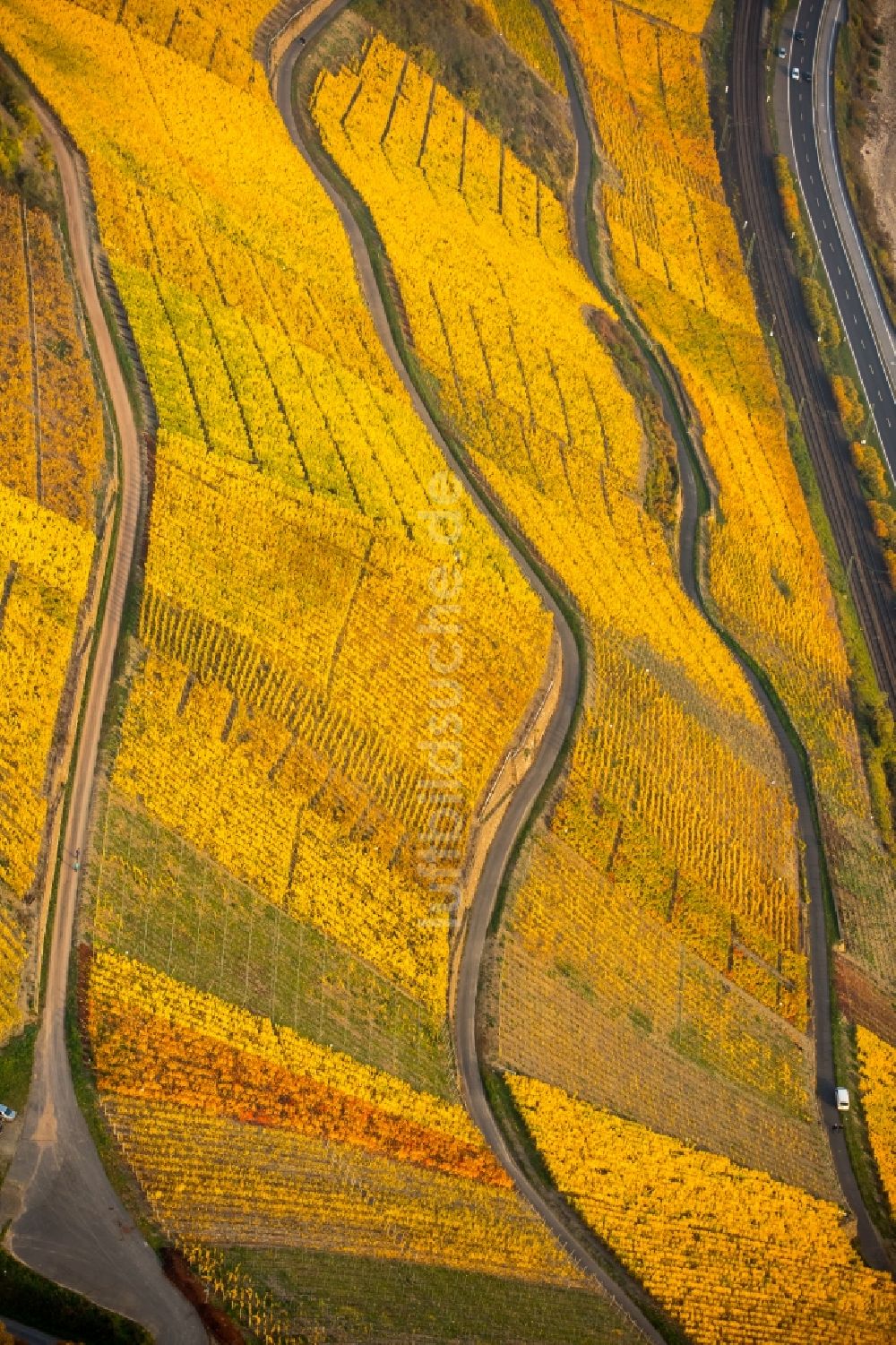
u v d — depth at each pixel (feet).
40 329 346.54
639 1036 344.08
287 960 298.15
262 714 323.16
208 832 300.61
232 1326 247.50
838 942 395.14
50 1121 254.06
